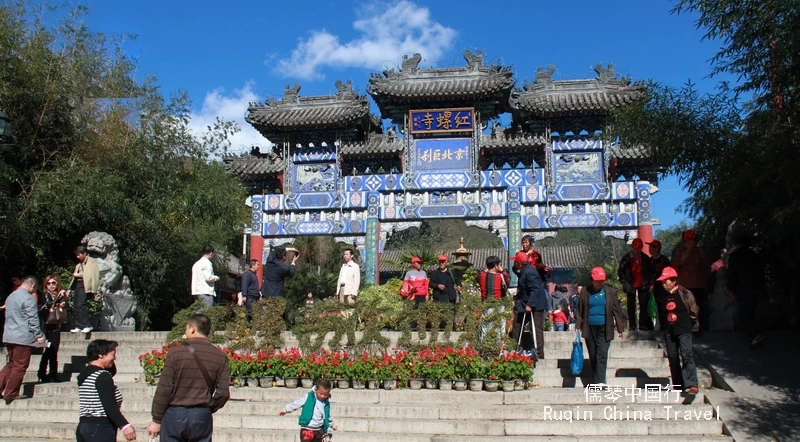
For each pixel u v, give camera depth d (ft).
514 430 32.53
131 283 74.90
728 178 43.73
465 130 85.30
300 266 165.17
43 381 43.29
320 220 88.02
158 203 74.38
